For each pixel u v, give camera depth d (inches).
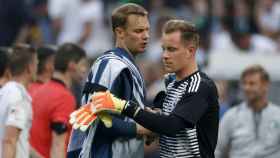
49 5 1608.0
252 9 1752.0
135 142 765.3
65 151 904.3
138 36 768.3
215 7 1721.2
